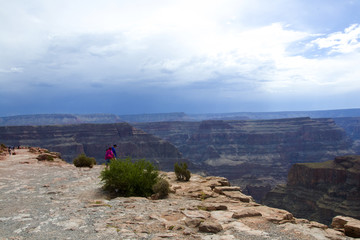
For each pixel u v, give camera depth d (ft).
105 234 22.85
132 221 26.23
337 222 26.99
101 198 38.88
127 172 42.22
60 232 23.71
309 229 23.89
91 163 79.66
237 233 22.71
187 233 22.48
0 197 40.04
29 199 38.40
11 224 26.50
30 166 76.48
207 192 41.75
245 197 38.42
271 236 22.02
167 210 30.37
